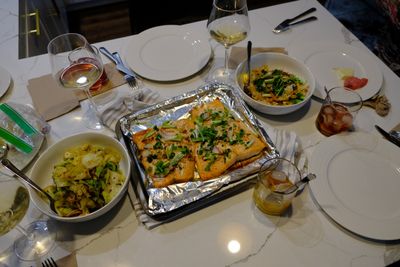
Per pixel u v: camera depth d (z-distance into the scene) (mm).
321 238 811
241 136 958
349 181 889
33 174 843
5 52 1305
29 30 1493
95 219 844
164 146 946
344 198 855
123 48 1301
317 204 867
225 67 1219
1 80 1171
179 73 1183
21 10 1504
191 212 862
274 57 1136
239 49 1283
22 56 1309
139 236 823
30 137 979
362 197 857
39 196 807
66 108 1091
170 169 891
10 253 797
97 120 1070
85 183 832
